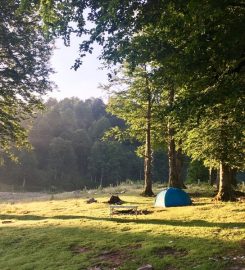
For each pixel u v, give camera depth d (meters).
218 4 10.92
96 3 12.77
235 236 13.36
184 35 12.77
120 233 15.38
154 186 46.00
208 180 49.44
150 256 12.33
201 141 23.06
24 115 30.86
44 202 32.09
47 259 13.35
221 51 12.20
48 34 13.13
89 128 138.50
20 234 16.88
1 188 81.50
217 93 12.48
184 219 17.67
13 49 27.52
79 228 16.92
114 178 108.50
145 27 13.98
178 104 13.05
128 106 33.75
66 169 113.06
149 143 33.31
